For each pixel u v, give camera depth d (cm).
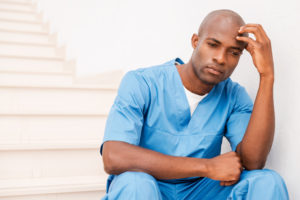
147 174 86
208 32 99
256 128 100
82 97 214
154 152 91
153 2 214
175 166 90
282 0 114
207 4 158
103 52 270
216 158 94
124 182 82
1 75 240
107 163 92
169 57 192
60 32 306
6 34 308
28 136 180
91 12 280
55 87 208
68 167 164
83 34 275
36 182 151
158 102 107
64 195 145
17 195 138
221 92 112
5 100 199
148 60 218
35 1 378
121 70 260
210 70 99
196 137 108
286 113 111
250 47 102
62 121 187
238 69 139
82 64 267
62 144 162
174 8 188
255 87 127
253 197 88
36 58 275
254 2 129
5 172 155
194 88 108
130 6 249
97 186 148
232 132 110
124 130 98
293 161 107
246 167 101
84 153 166
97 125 192
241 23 100
